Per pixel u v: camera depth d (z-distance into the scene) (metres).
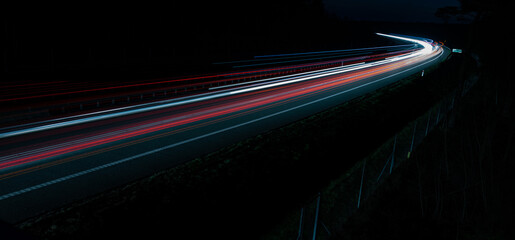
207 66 50.56
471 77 29.03
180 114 20.20
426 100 21.84
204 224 7.05
